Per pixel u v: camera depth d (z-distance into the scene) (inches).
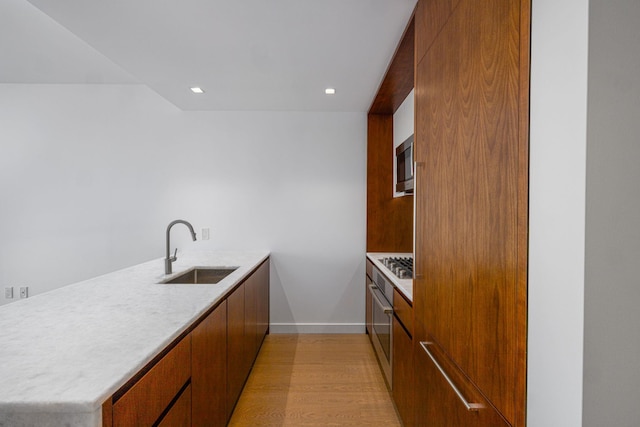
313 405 87.4
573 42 25.7
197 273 105.3
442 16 52.5
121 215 138.5
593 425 25.1
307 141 140.8
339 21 72.5
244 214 140.6
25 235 136.6
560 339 27.2
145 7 67.1
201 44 82.5
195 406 53.8
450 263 48.9
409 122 112.0
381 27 74.9
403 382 76.0
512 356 33.6
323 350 122.9
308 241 141.5
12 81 133.1
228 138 139.9
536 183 30.2
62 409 27.9
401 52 84.5
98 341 40.6
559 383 27.3
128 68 96.9
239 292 86.4
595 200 24.8
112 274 86.0
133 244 138.7
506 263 34.6
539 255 29.8
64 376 32.0
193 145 139.5
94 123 137.4
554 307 27.9
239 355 86.4
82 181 137.4
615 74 24.8
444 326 51.2
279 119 140.6
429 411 58.0
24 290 136.6
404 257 123.3
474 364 41.6
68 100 136.6
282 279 141.8
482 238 39.6
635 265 25.0
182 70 98.5
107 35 78.0
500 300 35.8
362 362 112.7
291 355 118.4
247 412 84.1
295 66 95.6
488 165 38.2
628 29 24.9
